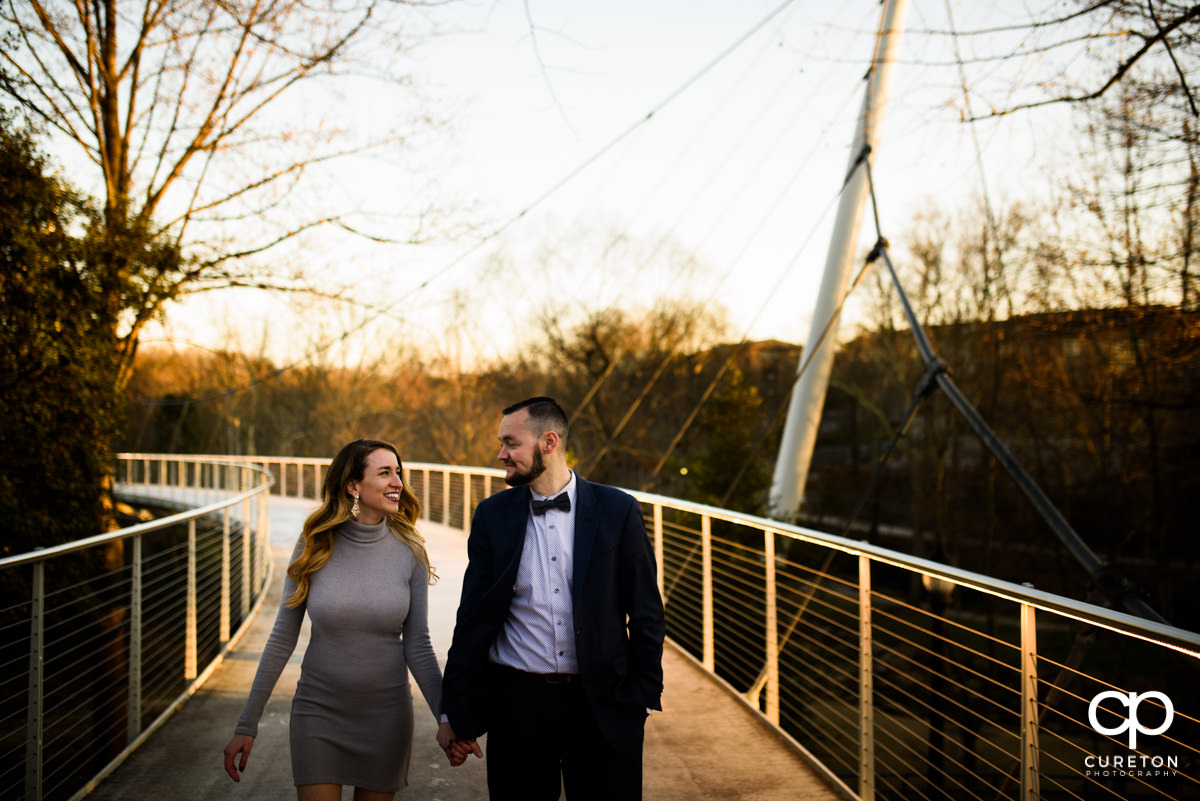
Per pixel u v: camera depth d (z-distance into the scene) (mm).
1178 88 6648
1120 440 22188
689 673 5723
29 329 8773
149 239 10828
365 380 39188
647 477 33719
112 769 3850
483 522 2523
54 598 8945
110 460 10469
